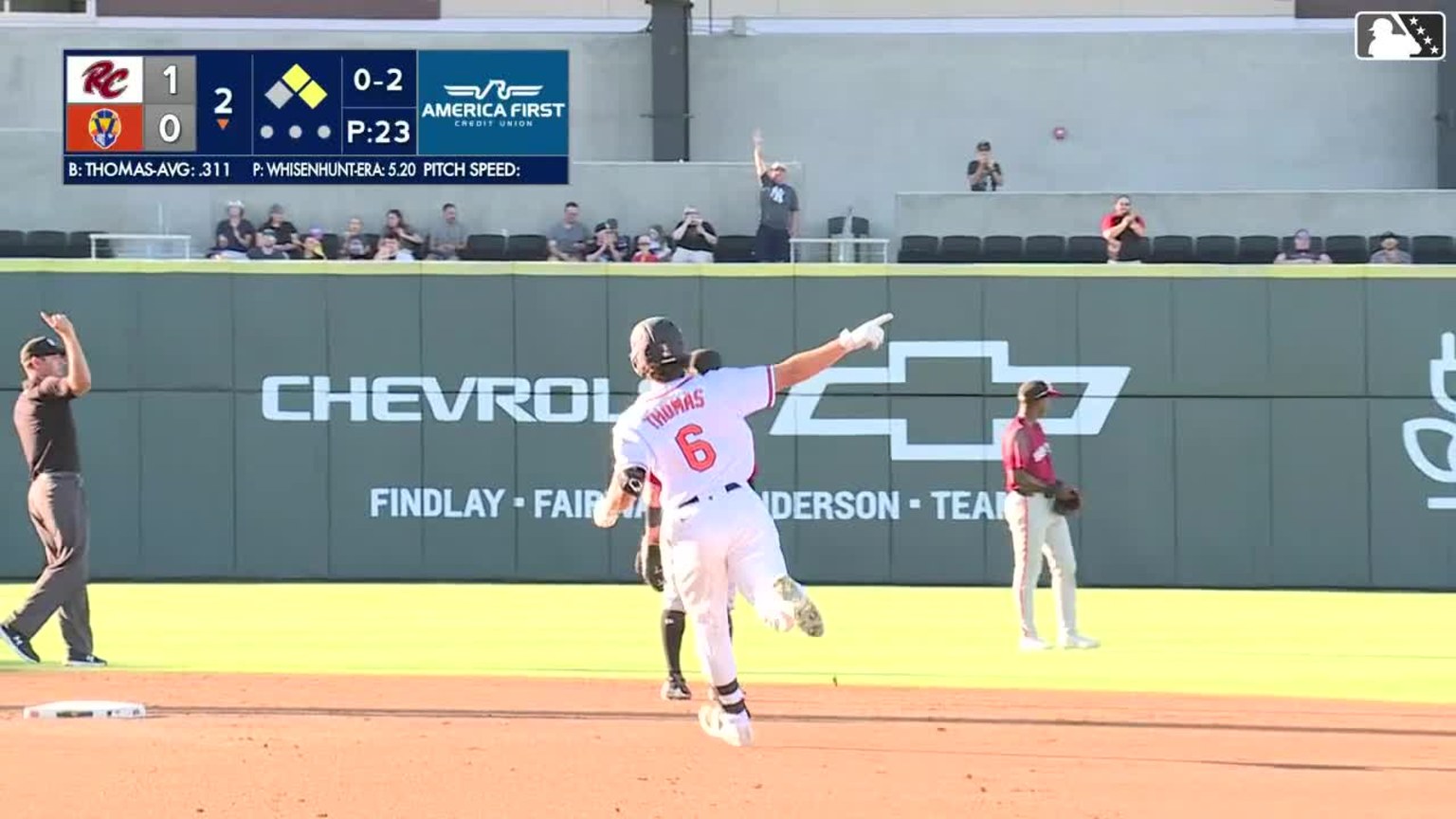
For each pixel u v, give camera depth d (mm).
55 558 48719
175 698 41719
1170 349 81000
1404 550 80062
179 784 29062
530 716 38500
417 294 82625
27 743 33531
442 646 57062
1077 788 29156
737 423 30125
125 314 81875
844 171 113188
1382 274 80375
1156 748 34156
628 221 100875
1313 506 80500
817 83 113250
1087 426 81188
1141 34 112500
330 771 30484
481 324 82438
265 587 80188
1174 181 112500
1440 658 54375
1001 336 81438
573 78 111562
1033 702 42094
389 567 82438
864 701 42281
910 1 115938
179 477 82000
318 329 82438
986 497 81500
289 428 82375
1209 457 80875
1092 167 112812
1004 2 116125
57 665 49406
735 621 65438
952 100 112875
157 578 81938
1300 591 80312
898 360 81812
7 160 100250
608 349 82250
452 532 82375
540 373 82375
